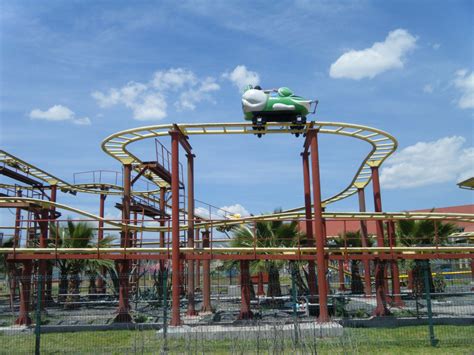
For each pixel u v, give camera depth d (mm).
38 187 31375
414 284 23547
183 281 29234
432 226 23969
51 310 22297
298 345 12203
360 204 29625
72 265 23453
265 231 21312
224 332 14789
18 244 21422
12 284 21156
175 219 17703
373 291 29391
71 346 13977
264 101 19078
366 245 24172
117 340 14867
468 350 12359
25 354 12875
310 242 20484
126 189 23078
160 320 18594
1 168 27219
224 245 23516
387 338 14000
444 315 18250
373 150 23391
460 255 18453
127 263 19469
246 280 18500
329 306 19219
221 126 19219
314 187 17797
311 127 19234
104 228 24516
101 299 25312
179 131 19062
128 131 19578
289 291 21359
